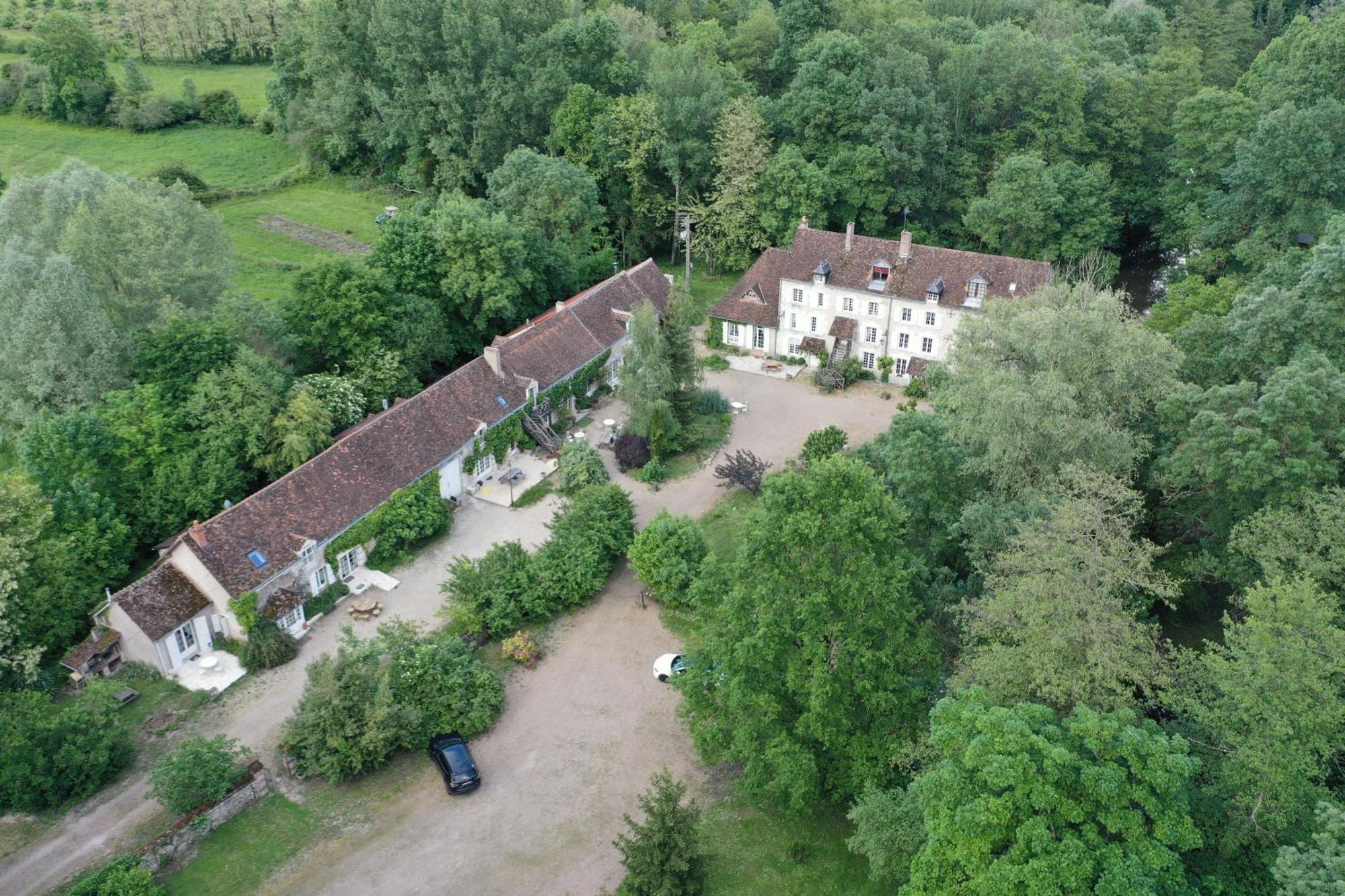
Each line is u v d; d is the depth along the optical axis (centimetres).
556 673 5044
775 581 3931
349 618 5375
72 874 3900
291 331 6912
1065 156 9881
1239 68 12950
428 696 4638
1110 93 10175
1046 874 2895
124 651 4962
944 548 4994
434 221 7831
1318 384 4491
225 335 6066
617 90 10769
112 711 4534
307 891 3878
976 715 3266
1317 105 8075
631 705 4850
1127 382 5106
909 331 7994
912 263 7988
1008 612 3816
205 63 14600
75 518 5175
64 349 5809
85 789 4253
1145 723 3341
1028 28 12431
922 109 9638
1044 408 4791
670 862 3641
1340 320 5119
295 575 5288
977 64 10094
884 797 3675
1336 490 4238
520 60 10288
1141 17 12669
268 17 14612
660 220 10106
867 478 3966
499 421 6650
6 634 4638
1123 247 10806
